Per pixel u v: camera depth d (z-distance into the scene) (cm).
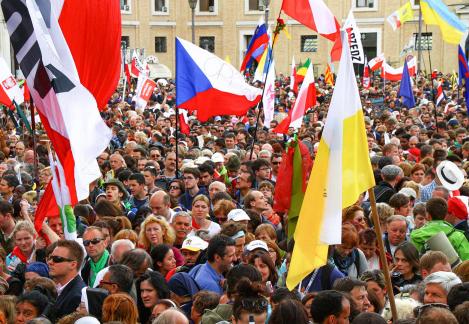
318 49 14362
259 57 4909
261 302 1509
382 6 14162
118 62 2169
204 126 5525
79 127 1877
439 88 7119
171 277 1970
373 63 8906
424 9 5619
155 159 3906
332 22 3741
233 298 1692
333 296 1485
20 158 4100
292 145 2103
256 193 2686
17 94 4391
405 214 2539
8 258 2344
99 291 1769
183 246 2152
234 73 3422
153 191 3092
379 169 3212
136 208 2881
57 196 1939
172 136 4916
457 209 2294
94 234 2064
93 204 3020
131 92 8706
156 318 1487
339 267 2041
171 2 14688
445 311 1341
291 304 1419
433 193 2550
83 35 2114
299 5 3753
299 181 2095
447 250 2073
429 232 2177
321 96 8406
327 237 1577
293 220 2098
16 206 2653
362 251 2173
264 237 2228
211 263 1977
